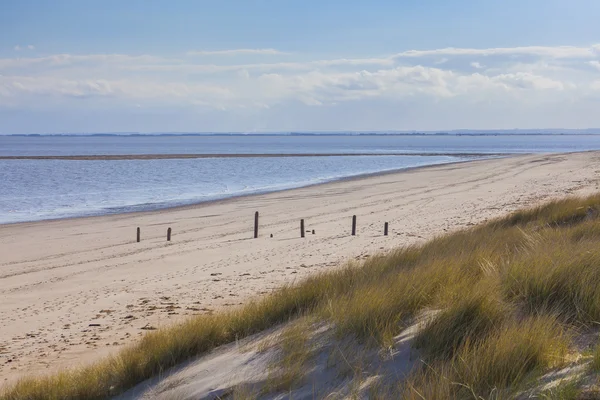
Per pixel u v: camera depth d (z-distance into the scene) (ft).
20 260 70.18
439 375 15.28
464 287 21.77
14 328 39.42
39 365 30.19
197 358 23.32
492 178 177.78
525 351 15.49
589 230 41.09
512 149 565.12
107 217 112.98
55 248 78.33
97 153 493.36
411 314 21.25
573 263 22.40
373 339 19.11
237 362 20.89
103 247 77.25
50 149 624.18
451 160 326.44
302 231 77.05
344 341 19.74
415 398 14.43
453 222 84.48
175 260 64.28
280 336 21.90
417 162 312.91
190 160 353.51
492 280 22.15
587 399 12.67
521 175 186.19
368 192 144.77
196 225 95.86
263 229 87.10
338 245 68.80
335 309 23.16
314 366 18.53
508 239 43.11
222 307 40.93
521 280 21.63
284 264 58.23
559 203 68.69
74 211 125.59
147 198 149.38
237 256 64.80
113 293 49.16
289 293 29.43
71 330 37.73
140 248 74.54
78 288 52.49
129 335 34.96
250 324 26.08
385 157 381.19
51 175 236.84
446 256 36.96
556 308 19.19
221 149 608.19
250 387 18.25
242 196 147.74
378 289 24.44
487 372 14.82
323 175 222.28
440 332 17.80
